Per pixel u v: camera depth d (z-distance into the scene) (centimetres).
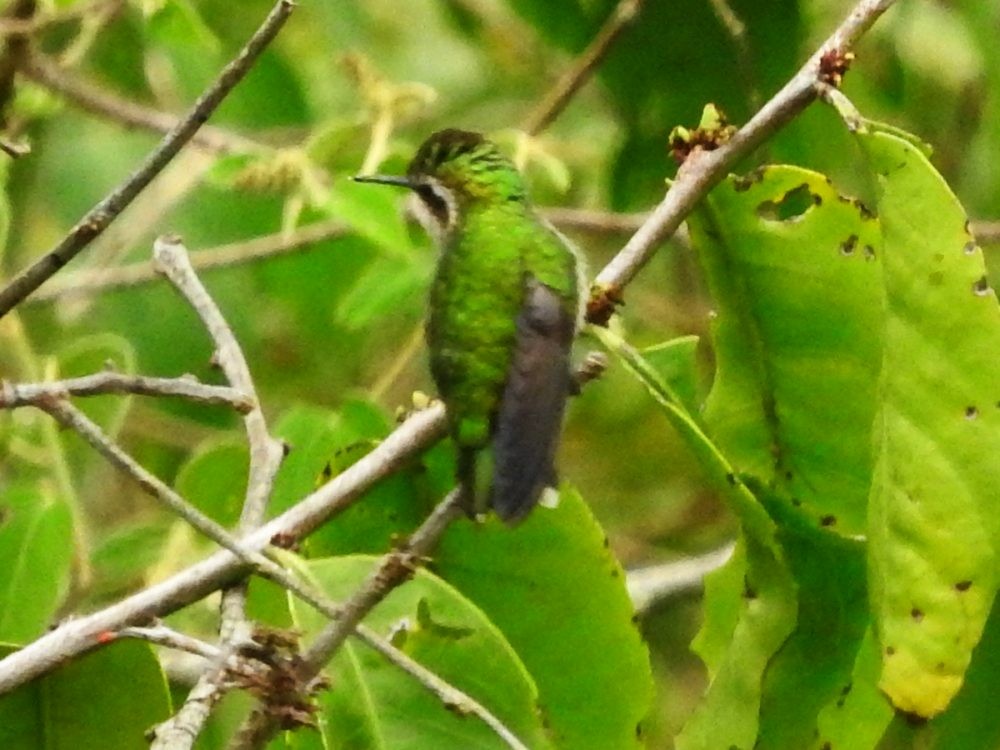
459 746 641
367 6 1455
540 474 663
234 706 804
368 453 725
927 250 591
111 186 1250
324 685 583
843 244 692
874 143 606
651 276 1483
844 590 649
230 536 587
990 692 678
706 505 1461
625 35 1116
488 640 651
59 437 920
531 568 695
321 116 1308
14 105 1081
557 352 697
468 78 1487
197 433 1296
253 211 1277
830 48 659
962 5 1312
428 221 796
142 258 1310
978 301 586
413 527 712
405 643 648
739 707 646
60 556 862
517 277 720
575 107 1464
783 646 639
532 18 1202
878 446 597
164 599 634
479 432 684
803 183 688
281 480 866
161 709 654
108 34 1300
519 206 768
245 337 1289
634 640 693
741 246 700
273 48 1222
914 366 590
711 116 691
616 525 1456
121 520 1261
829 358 703
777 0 1091
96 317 1288
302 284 1273
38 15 1012
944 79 1434
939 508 579
